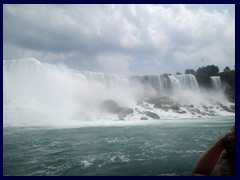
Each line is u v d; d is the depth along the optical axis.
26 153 9.47
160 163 7.57
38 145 11.38
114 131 16.73
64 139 13.23
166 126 19.86
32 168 7.23
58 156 8.88
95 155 8.95
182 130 16.75
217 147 2.65
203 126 19.53
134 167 7.18
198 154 8.78
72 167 7.28
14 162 8.00
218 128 17.84
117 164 7.57
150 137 13.38
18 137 14.20
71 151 9.80
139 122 24.44
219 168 2.82
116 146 10.73
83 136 14.42
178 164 7.44
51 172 6.81
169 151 9.41
